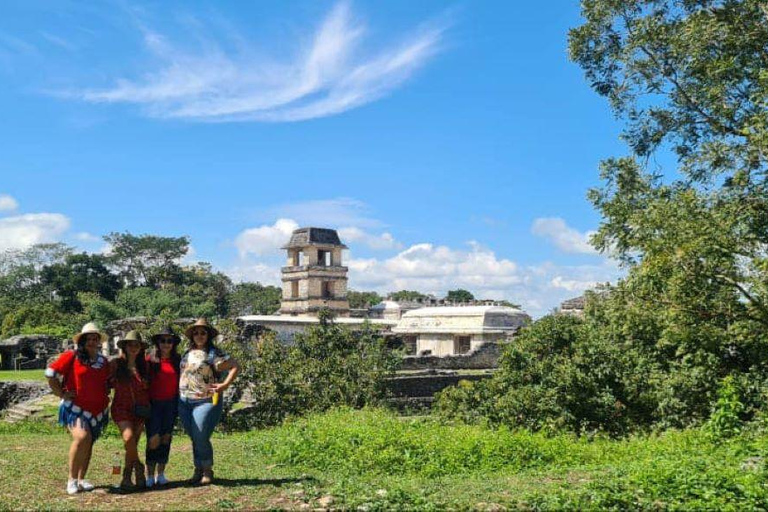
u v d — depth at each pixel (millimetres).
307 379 25141
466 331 49938
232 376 9234
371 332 28406
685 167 20438
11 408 27656
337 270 72312
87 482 8859
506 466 12922
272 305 103562
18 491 8781
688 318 17812
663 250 17047
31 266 91938
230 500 8234
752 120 17125
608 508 8438
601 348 20391
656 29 20766
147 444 9016
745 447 12344
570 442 15422
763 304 17188
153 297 77250
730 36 19031
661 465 10438
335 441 13594
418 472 11961
